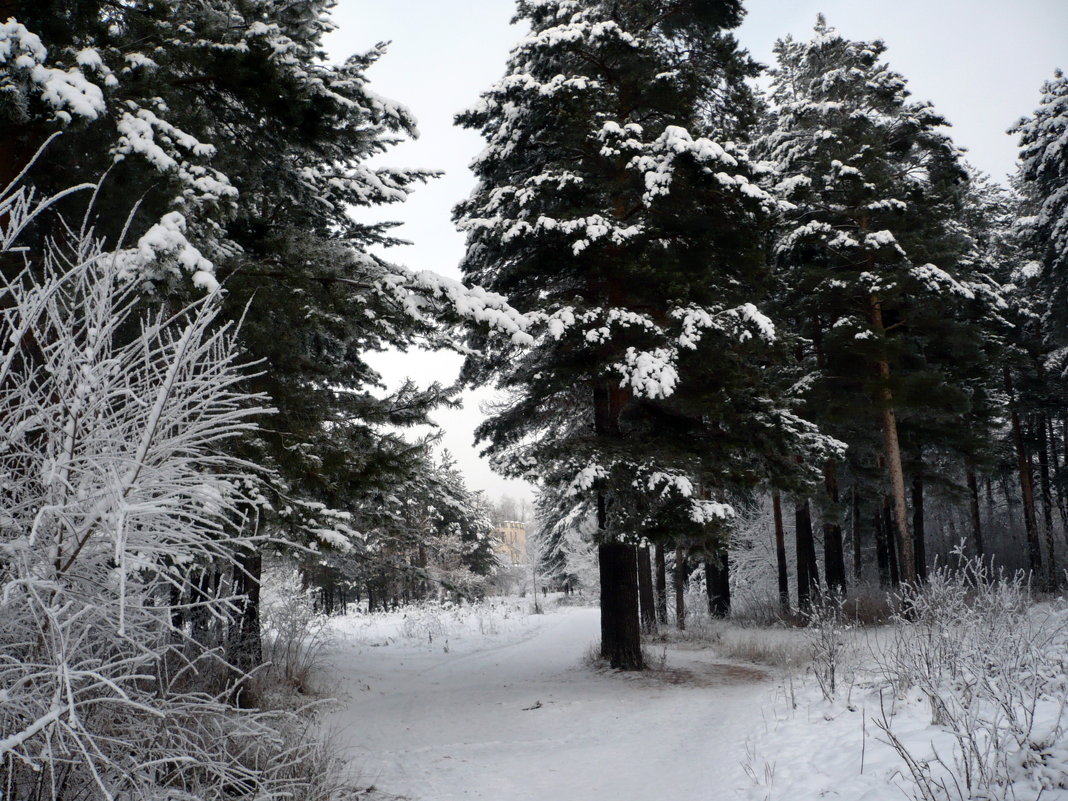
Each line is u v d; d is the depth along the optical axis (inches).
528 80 525.7
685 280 517.0
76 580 106.3
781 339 531.5
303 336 367.6
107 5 293.1
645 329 491.2
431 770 274.4
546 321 487.2
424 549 1545.3
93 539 105.0
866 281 754.8
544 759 293.6
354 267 340.2
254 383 319.6
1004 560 1248.2
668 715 370.0
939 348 852.0
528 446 527.8
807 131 863.7
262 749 156.6
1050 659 263.1
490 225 508.7
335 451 323.0
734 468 524.4
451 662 678.5
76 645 99.1
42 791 112.7
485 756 301.1
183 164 261.7
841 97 850.8
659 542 488.1
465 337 446.6
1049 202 832.3
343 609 1625.2
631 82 568.1
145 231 283.6
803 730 266.5
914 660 270.4
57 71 226.5
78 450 107.5
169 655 169.3
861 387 787.4
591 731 348.5
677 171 490.9
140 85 280.5
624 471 490.0
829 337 765.9
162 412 107.7
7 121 241.3
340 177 472.1
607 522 502.0
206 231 271.4
